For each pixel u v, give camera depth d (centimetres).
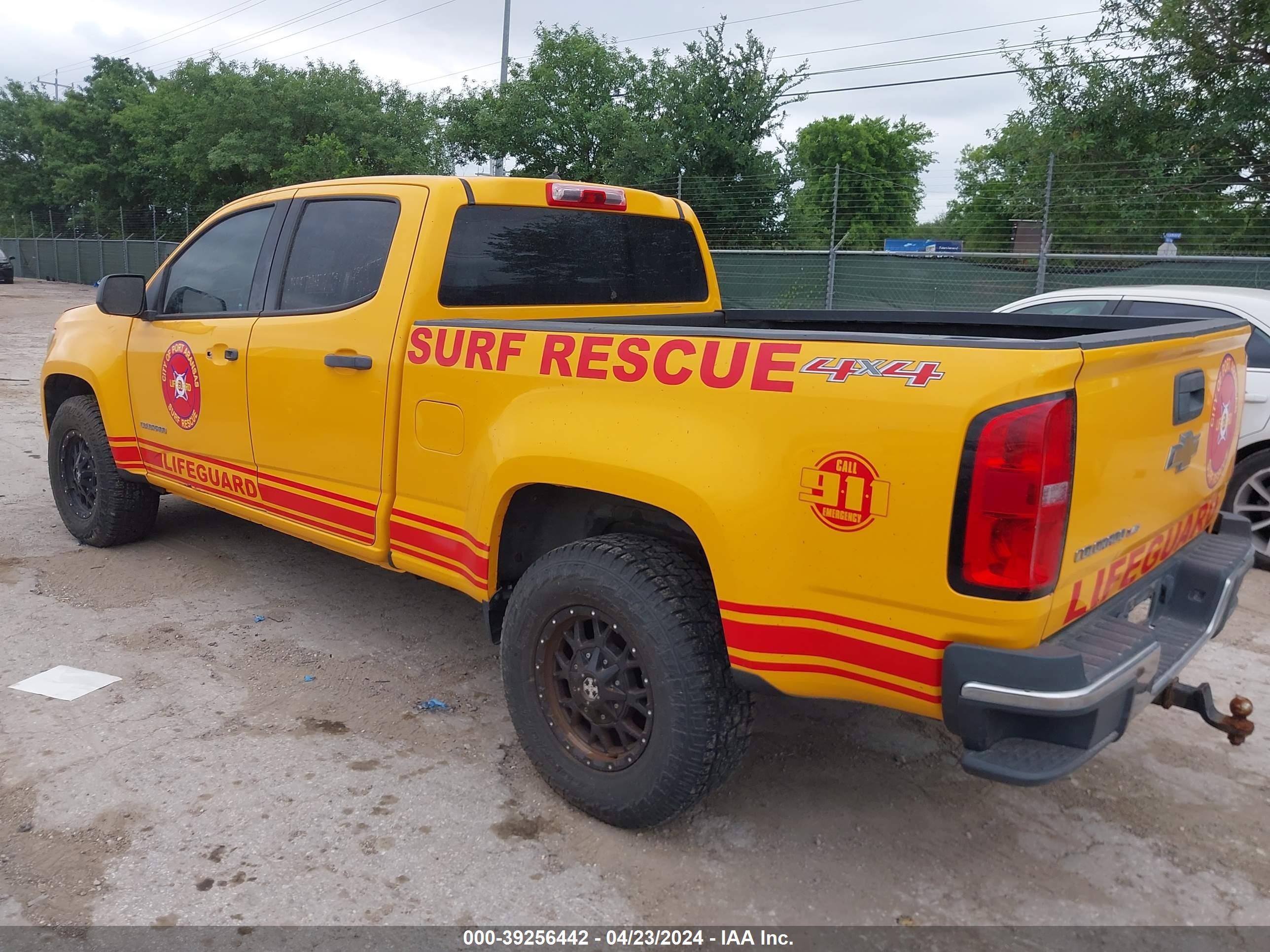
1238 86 1439
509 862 285
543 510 331
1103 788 337
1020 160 1605
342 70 3316
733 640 258
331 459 385
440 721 368
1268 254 1418
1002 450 214
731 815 314
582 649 299
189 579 508
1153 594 295
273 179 3183
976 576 219
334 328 376
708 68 2070
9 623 443
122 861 279
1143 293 609
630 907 268
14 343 1669
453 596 501
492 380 317
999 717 230
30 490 679
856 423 233
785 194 2027
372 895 269
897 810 321
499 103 2545
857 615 240
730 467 253
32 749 335
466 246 367
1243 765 353
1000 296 1316
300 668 409
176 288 476
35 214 4644
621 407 279
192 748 341
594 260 421
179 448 472
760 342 252
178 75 3700
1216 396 305
